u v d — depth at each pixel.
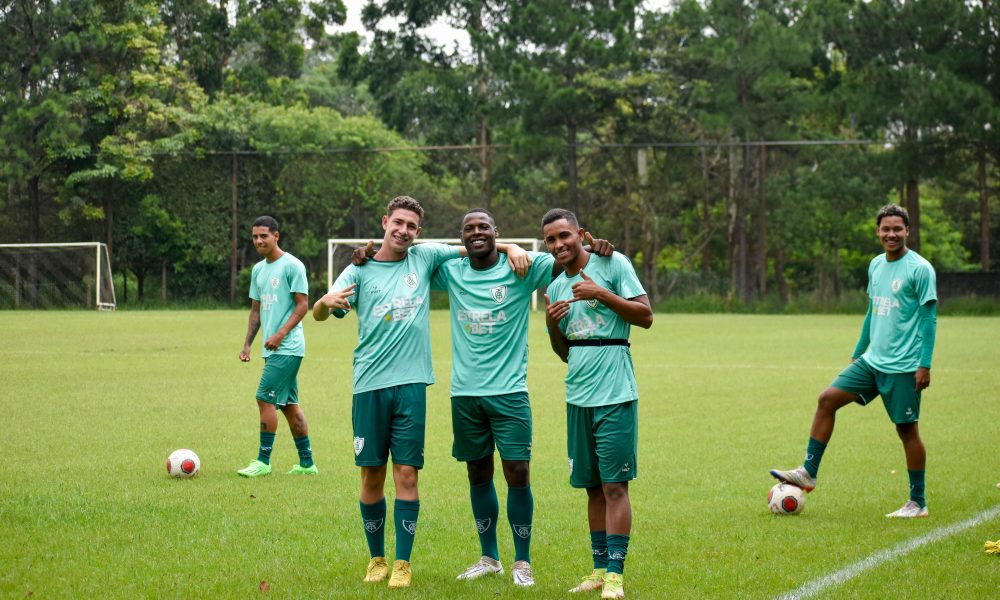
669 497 7.48
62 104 44.16
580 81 47.12
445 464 8.81
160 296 52.19
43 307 44.75
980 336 25.70
